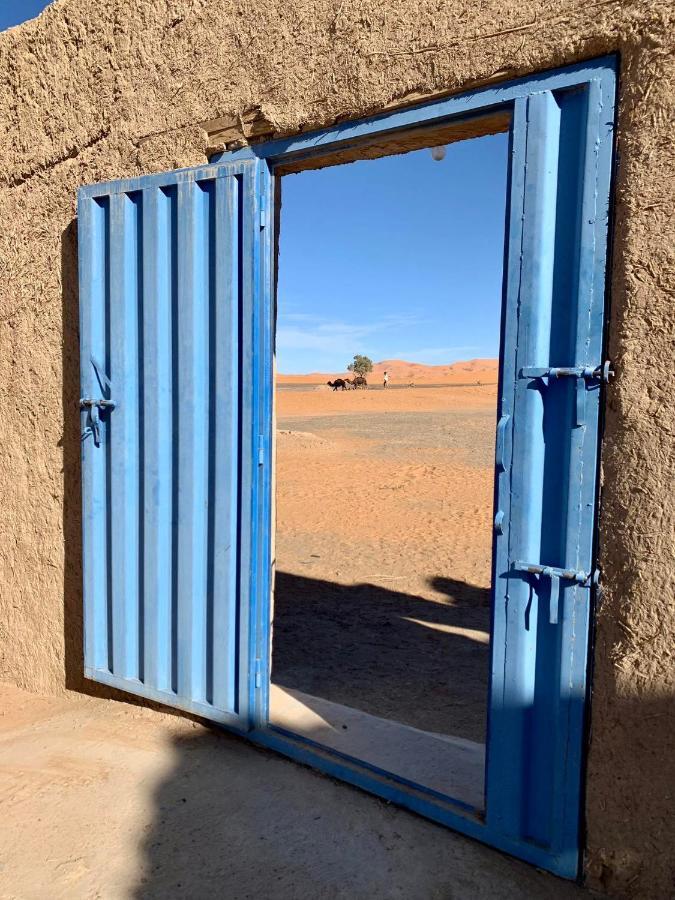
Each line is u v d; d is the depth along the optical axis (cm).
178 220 324
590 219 225
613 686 228
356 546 852
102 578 369
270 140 310
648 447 218
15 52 402
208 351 324
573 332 231
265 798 288
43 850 261
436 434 2192
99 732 348
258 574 317
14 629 441
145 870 250
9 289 421
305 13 290
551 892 236
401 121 269
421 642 552
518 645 245
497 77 243
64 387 402
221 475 318
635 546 222
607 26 219
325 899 235
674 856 221
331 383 6228
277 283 335
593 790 234
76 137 380
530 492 240
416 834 265
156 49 343
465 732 396
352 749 326
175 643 344
